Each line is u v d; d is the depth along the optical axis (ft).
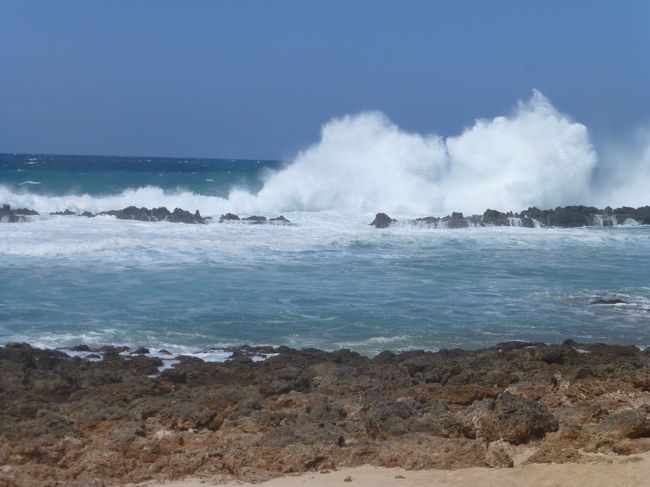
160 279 73.97
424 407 37.04
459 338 58.29
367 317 63.05
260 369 46.34
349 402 39.73
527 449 32.58
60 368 45.37
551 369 46.96
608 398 41.73
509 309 67.51
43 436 32.86
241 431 35.32
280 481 29.12
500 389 42.75
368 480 28.86
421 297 70.64
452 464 30.30
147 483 29.30
